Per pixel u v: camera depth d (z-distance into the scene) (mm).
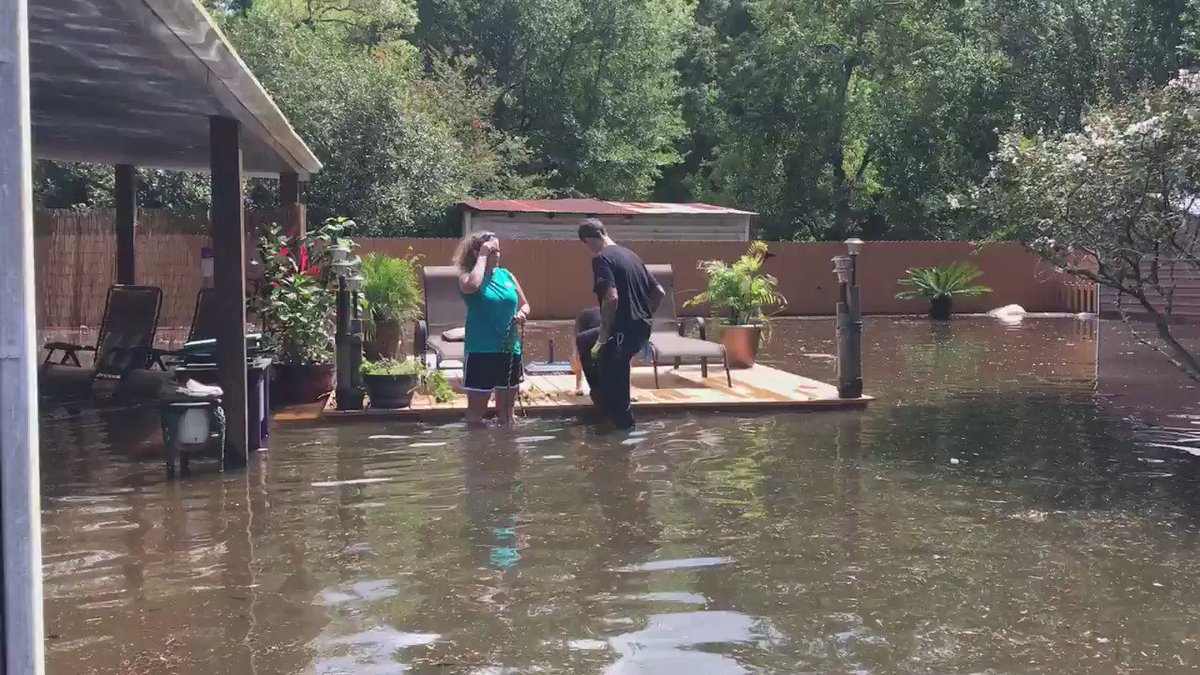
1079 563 4742
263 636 3791
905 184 35781
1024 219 8516
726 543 5023
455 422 8398
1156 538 5160
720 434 7988
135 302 10320
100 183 24438
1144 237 7910
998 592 4332
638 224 25625
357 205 25750
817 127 37188
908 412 9188
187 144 10117
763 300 11977
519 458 7020
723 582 4434
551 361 11680
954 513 5637
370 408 8633
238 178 6883
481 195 31375
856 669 3523
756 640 3777
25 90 2215
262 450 7270
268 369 7918
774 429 8234
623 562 4707
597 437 7801
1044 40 30141
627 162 39375
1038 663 3586
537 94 38250
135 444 7469
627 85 39281
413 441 7609
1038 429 8320
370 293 10547
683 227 25953
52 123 8781
